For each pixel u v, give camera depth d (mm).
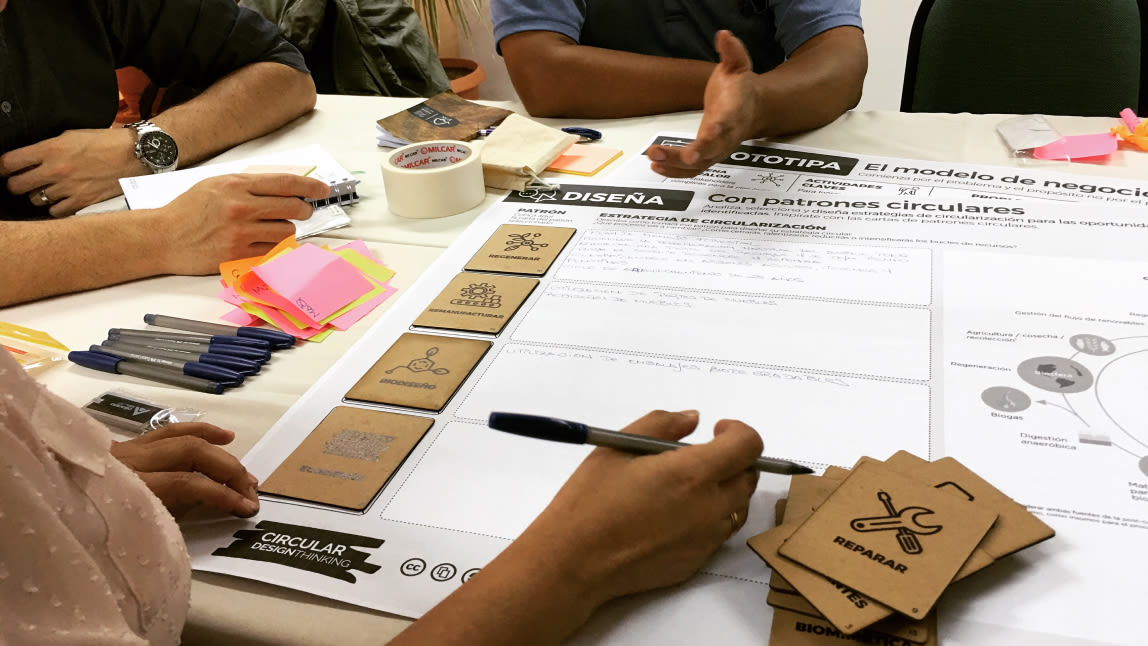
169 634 413
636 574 458
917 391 604
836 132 1104
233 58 1291
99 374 733
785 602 453
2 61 1104
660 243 861
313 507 557
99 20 1211
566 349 697
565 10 1250
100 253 874
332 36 1862
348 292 812
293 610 483
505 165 1004
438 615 440
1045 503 500
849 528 475
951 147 1027
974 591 450
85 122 1217
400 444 605
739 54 1006
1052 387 596
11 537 331
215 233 874
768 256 814
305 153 1118
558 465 571
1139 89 1280
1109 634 422
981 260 770
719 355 667
